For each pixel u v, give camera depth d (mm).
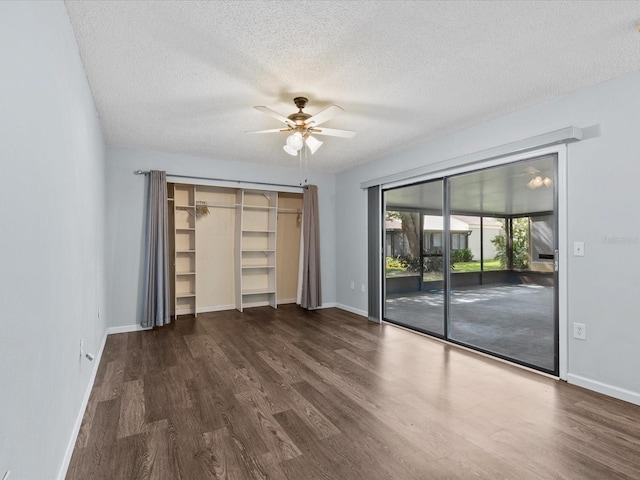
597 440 1961
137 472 1692
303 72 2457
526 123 3082
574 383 2729
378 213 4855
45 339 1374
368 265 5016
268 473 1691
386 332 4281
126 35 2010
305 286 5621
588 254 2656
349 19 1872
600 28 1946
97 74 2465
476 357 3373
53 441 1497
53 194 1501
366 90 2744
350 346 3717
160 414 2256
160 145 4285
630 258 2434
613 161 2523
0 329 947
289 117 2871
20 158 1101
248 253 5820
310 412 2291
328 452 1858
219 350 3566
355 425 2131
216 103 2990
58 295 1589
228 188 5613
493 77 2525
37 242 1272
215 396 2520
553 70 2420
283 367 3100
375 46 2135
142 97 2857
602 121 2586
